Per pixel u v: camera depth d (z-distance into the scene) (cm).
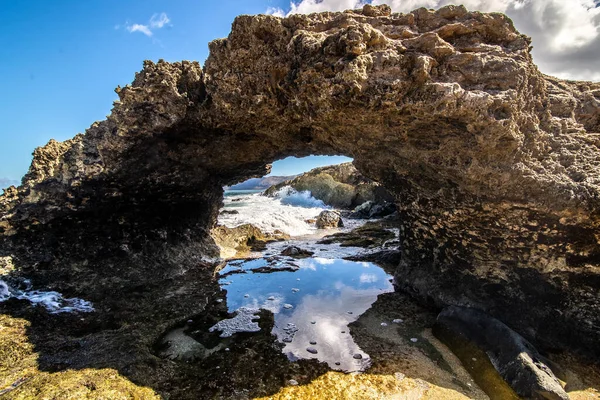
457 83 417
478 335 467
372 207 1770
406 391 394
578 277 450
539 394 361
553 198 418
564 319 465
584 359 445
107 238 688
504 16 457
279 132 625
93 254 672
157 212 751
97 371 407
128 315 558
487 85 431
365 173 700
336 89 431
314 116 499
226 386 399
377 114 460
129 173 632
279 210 1864
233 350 473
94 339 480
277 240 1179
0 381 386
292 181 2578
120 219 691
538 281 481
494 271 523
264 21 486
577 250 438
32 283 605
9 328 489
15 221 598
